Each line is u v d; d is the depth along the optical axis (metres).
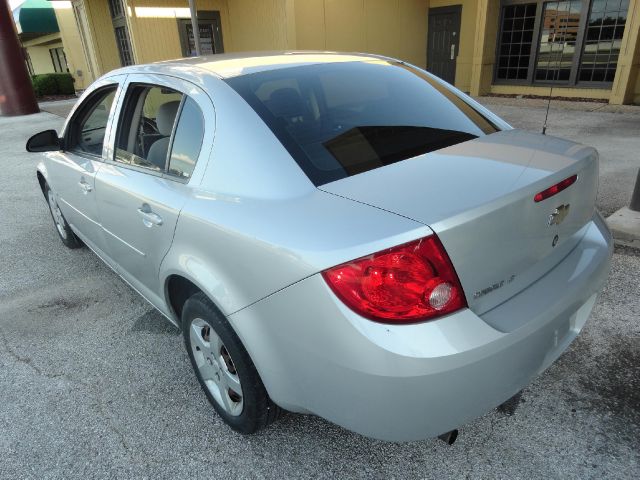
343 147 1.89
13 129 11.92
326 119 2.04
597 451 1.95
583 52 10.30
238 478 1.95
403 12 12.75
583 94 10.41
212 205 1.86
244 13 12.41
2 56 13.95
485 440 2.03
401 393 1.43
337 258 1.43
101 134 2.99
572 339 1.91
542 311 1.62
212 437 2.17
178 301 2.41
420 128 2.13
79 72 20.25
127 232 2.53
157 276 2.35
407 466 1.95
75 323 3.15
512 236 1.58
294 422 2.21
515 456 1.95
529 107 9.94
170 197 2.08
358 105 2.19
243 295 1.71
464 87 12.69
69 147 3.43
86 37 16.28
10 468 2.06
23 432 2.26
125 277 2.94
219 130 1.95
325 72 2.34
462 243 1.45
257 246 1.62
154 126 2.37
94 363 2.73
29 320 3.22
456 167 1.76
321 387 1.58
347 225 1.48
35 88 18.94
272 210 1.67
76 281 3.74
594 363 2.42
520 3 11.02
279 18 11.25
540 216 1.67
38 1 19.97
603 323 2.72
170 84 2.30
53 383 2.58
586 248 1.99
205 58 2.57
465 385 1.46
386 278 1.40
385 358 1.40
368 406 1.49
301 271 1.50
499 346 1.48
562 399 2.21
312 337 1.53
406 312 1.42
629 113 8.72
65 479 2.00
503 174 1.69
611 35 9.74
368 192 1.62
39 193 6.30
